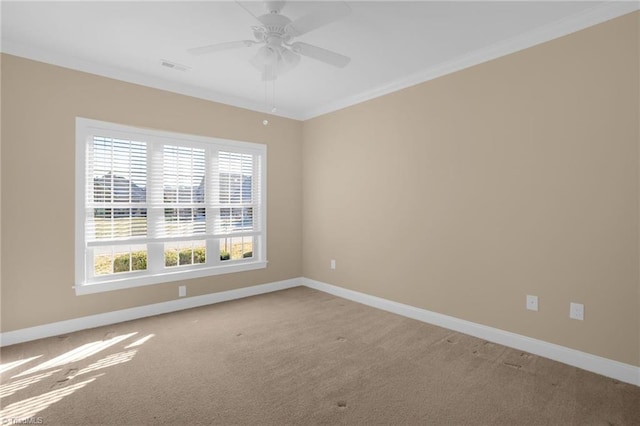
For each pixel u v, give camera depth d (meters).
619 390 2.26
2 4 2.35
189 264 4.09
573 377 2.43
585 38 2.50
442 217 3.42
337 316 3.74
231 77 3.68
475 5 2.36
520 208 2.87
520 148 2.86
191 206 4.05
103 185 3.45
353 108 4.31
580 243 2.55
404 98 3.74
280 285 4.87
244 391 2.25
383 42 2.90
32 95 3.04
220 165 4.29
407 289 3.75
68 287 3.23
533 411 2.04
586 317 2.53
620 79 2.37
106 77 3.42
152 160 3.76
